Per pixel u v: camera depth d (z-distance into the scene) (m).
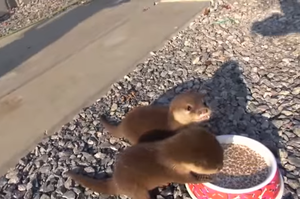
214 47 1.10
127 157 0.59
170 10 1.40
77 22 1.41
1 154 0.77
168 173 0.57
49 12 1.62
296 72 0.92
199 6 1.40
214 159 0.53
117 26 1.32
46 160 0.74
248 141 0.66
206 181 0.57
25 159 0.75
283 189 0.60
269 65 0.97
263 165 0.62
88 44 1.21
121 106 0.88
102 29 1.31
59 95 0.95
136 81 0.98
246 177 0.60
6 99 0.96
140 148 0.59
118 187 0.60
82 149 0.75
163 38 1.19
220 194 0.56
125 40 1.21
